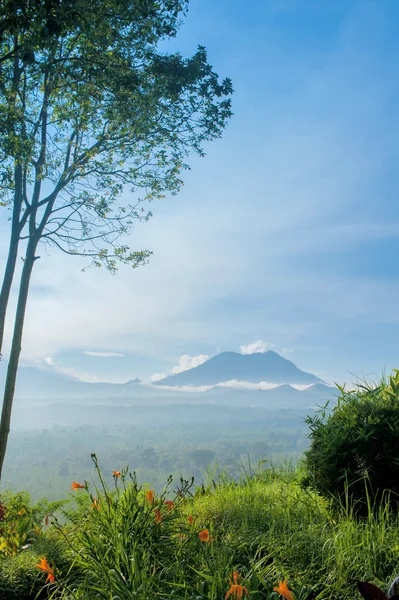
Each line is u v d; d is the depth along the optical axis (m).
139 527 3.75
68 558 3.98
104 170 9.28
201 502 5.00
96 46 8.06
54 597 3.61
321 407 5.25
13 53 7.13
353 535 3.88
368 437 4.75
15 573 3.83
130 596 2.98
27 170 8.72
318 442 5.04
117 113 8.47
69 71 8.02
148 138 9.11
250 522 4.29
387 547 3.62
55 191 8.86
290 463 6.22
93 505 4.07
